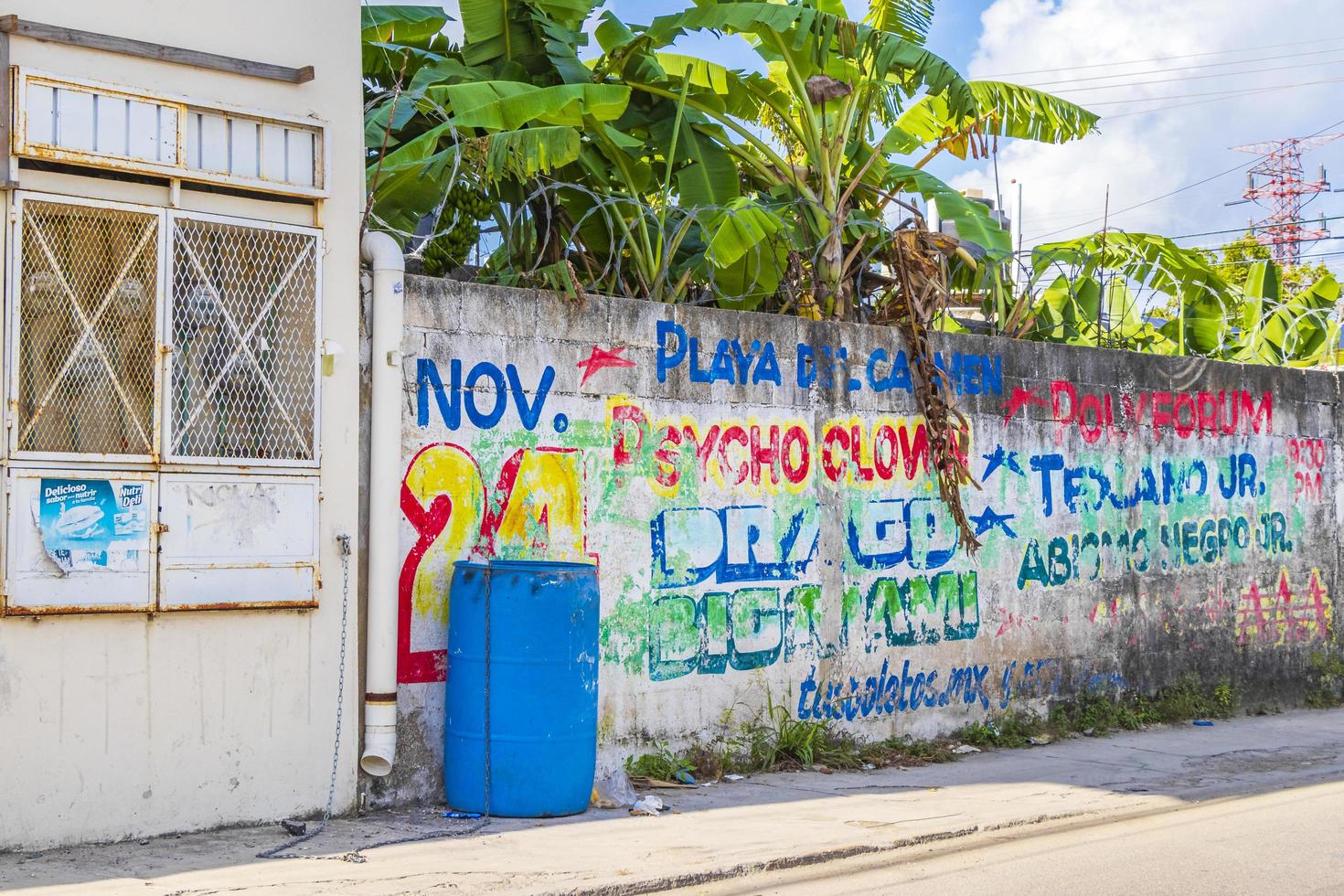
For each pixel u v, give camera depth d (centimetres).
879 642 898
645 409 781
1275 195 3962
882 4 1033
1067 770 857
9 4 564
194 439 604
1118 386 1075
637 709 768
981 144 1052
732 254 838
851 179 1062
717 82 988
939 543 938
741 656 820
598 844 602
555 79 941
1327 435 1256
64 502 565
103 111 580
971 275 1188
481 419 708
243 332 618
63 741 566
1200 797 782
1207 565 1138
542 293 738
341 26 656
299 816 627
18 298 559
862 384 901
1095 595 1047
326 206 644
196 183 606
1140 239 1279
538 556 728
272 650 620
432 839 601
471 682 657
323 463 636
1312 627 1230
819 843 617
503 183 909
